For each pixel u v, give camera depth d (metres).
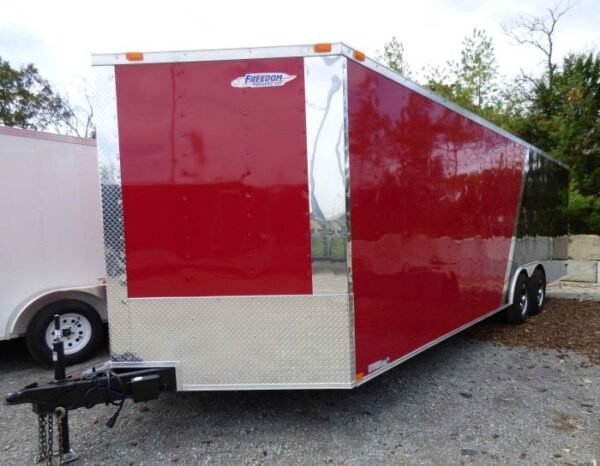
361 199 3.34
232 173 3.17
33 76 20.02
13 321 4.95
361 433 3.41
